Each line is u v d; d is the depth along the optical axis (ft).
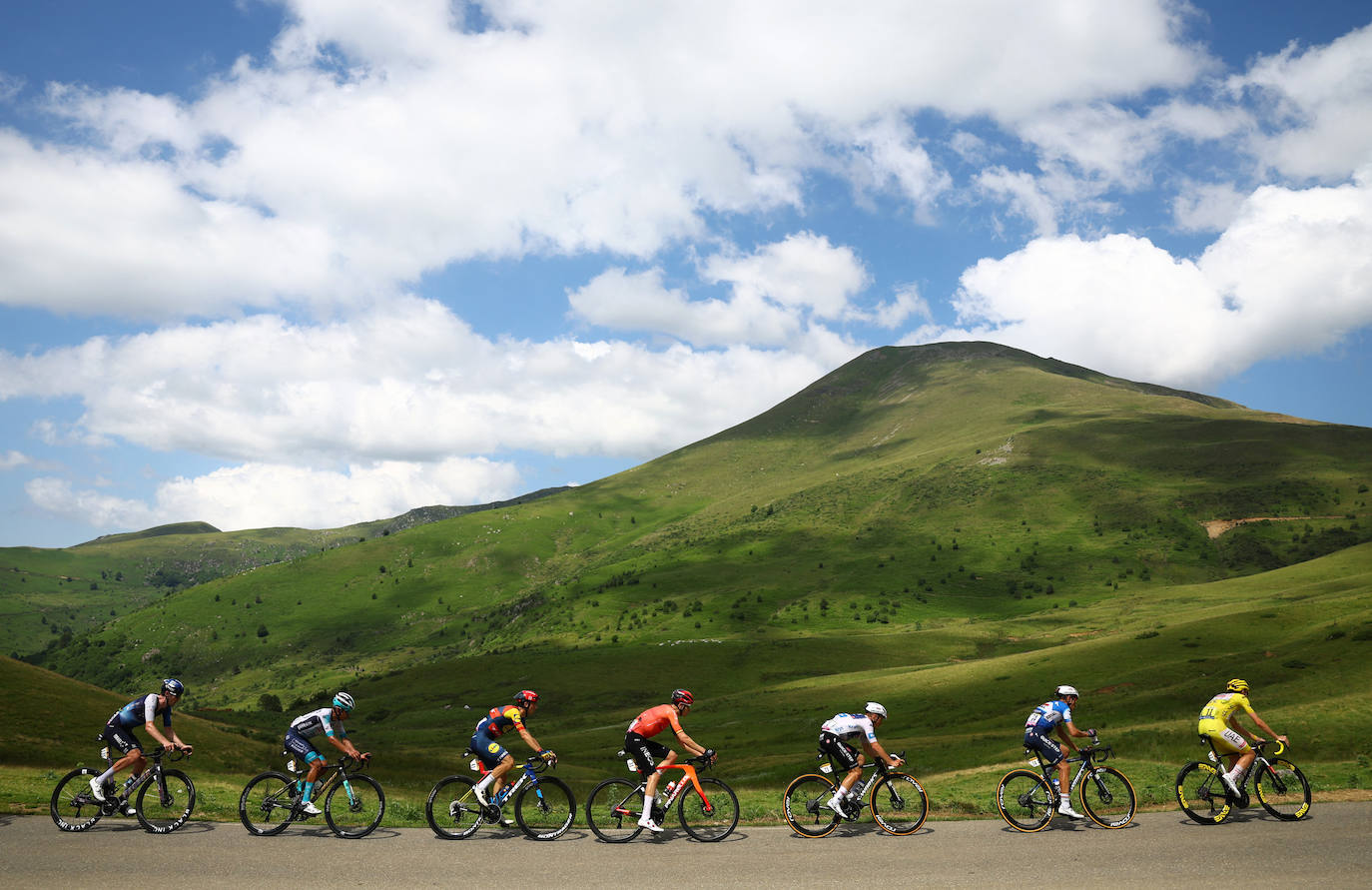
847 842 46.19
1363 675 144.66
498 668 499.92
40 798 55.31
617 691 422.00
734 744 226.99
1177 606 478.18
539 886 36.11
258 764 120.37
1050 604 613.52
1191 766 52.47
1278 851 43.06
